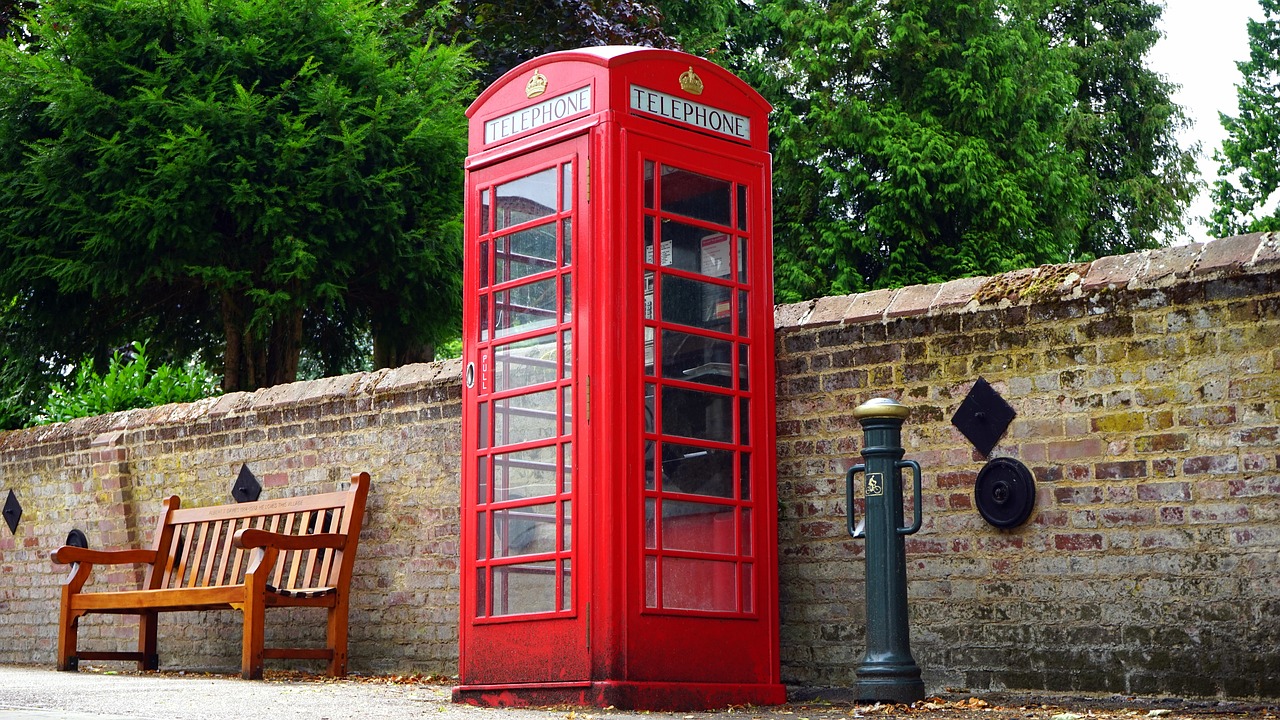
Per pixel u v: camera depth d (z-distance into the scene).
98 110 13.76
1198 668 5.64
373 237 14.46
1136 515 5.88
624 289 6.30
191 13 14.11
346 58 14.80
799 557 7.01
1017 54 27.34
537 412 6.57
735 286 6.77
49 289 15.27
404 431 8.88
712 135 6.77
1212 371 5.73
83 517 11.13
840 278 25.69
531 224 6.70
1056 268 6.37
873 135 26.28
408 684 7.99
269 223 13.61
